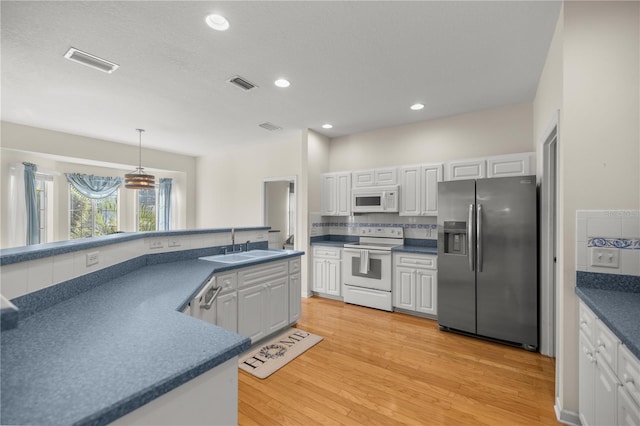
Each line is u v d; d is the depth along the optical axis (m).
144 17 1.87
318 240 4.68
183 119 3.92
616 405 1.23
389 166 4.34
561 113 1.84
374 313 3.71
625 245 1.65
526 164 3.08
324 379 2.24
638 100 1.63
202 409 0.85
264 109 3.58
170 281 1.84
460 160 3.46
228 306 2.41
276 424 1.76
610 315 1.29
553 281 2.60
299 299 3.30
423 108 3.57
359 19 1.91
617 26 1.66
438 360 2.53
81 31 2.02
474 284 2.97
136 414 0.69
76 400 0.64
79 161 5.04
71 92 3.02
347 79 2.78
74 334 1.01
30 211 4.42
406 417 1.82
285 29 2.01
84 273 1.56
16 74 2.63
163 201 6.36
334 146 4.91
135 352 0.87
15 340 0.95
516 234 2.77
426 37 2.12
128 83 2.83
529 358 2.57
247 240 3.34
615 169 1.67
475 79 2.80
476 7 1.81
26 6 1.75
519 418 1.81
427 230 4.00
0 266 1.04
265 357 2.56
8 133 3.95
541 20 1.94
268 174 5.18
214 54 2.33
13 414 0.59
